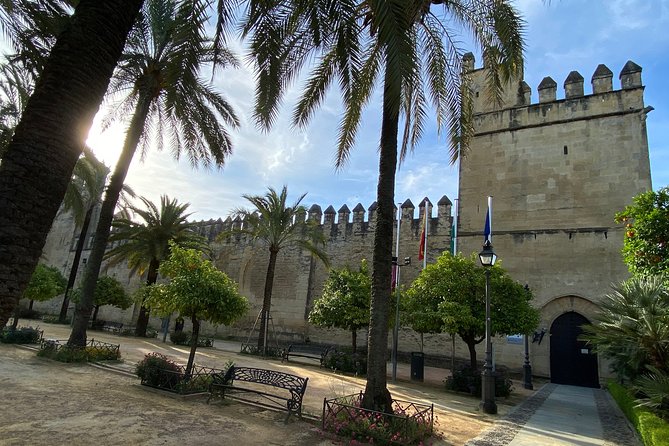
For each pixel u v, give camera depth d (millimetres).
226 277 10891
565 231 21281
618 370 13414
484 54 9938
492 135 24562
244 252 35281
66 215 47969
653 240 9125
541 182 22531
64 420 6438
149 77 14523
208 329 34812
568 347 20047
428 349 24141
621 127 21312
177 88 6895
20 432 5664
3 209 3303
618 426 9570
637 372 11383
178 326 27406
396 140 8969
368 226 29531
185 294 9664
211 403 8719
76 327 13500
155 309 10852
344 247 30109
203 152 17250
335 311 18422
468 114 11102
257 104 8180
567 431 8719
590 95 22422
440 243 25844
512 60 8734
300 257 31797
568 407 12414
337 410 7551
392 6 5566
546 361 20203
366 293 18297
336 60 9820
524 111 24000
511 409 11391
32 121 3562
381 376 7852
